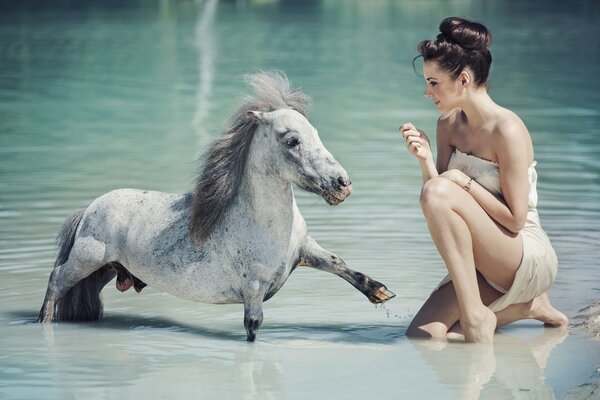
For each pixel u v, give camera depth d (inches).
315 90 1026.1
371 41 1563.7
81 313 374.0
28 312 382.0
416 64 1253.7
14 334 354.0
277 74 353.7
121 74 1180.5
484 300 348.2
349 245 464.8
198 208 347.9
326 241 471.8
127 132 797.9
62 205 544.4
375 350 331.0
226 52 1405.0
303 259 354.3
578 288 398.6
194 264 352.2
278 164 334.6
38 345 340.2
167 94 1010.7
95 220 370.0
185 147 724.7
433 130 777.6
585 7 2390.5
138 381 300.8
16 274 424.5
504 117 339.0
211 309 388.8
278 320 370.0
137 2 2588.6
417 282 410.0
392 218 516.1
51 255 451.2
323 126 805.9
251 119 344.2
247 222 343.3
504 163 337.1
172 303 398.3
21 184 600.7
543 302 355.3
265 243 341.7
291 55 1360.7
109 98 991.6
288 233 343.3
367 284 349.7
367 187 588.7
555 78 1121.4
